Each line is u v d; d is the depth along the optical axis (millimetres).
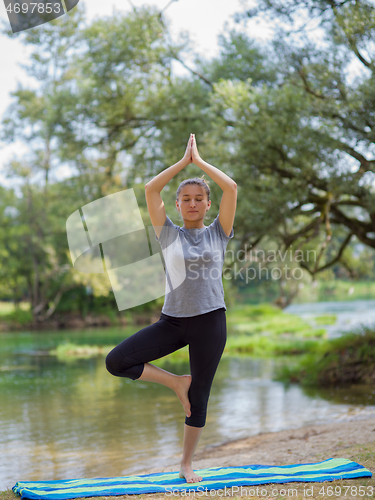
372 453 3754
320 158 8055
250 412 7371
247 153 8531
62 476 4406
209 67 11773
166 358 15328
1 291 35531
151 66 11750
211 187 8523
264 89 8570
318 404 7660
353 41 7402
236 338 19578
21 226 32375
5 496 3066
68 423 6941
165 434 6086
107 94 12445
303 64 8164
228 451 4984
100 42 12125
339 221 9828
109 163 14758
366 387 8977
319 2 7719
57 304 35531
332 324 24500
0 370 13680
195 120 10852
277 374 11500
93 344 21219
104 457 5074
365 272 12633
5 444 5762
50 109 13312
